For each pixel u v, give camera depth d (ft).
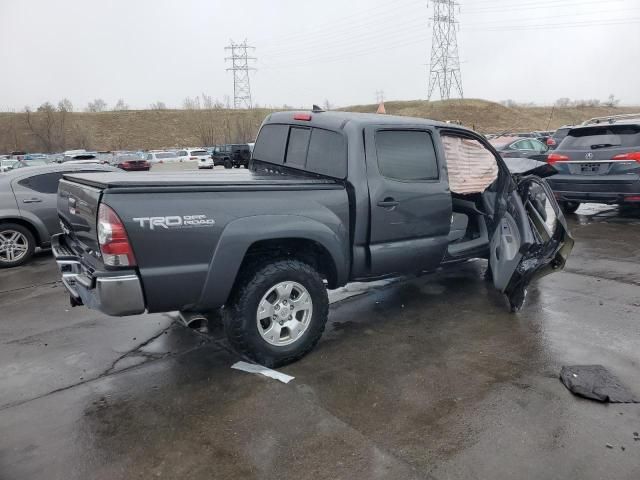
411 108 269.64
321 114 14.17
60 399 10.92
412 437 9.16
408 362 12.21
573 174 28.71
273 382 11.37
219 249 10.71
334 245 12.41
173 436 9.41
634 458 8.43
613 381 10.91
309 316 12.29
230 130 242.17
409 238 14.20
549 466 8.28
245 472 8.36
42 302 17.98
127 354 13.23
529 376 11.32
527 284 14.90
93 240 10.61
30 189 24.34
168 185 10.31
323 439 9.18
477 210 17.46
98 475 8.38
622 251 22.65
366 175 12.96
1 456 8.93
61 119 235.61
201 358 12.81
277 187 11.64
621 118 35.78
